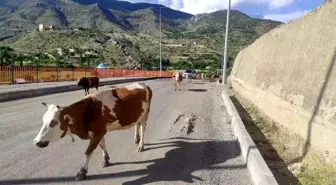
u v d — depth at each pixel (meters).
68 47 129.75
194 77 67.94
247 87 19.98
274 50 14.24
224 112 15.16
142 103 7.84
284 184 6.02
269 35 16.50
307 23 10.34
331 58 7.64
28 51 118.94
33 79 29.41
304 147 7.60
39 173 6.49
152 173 6.68
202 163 7.36
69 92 23.12
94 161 7.34
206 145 8.91
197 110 15.64
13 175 6.34
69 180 6.20
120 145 8.73
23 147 8.16
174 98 21.19
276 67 12.90
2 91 17.84
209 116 13.90
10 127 10.21
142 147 8.25
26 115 12.43
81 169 6.32
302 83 9.09
